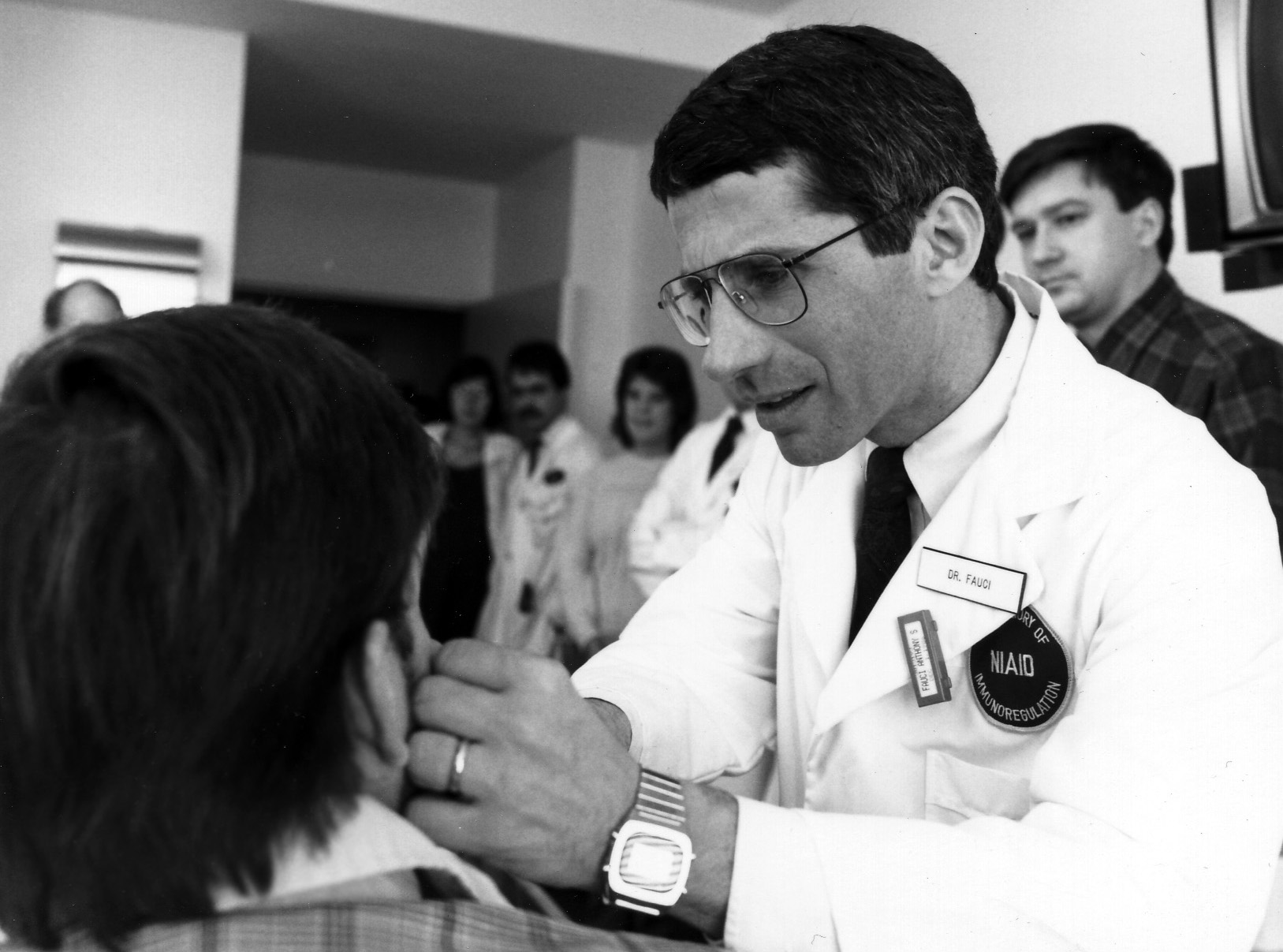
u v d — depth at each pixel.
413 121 5.11
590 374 5.30
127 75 3.92
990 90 2.55
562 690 0.73
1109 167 2.23
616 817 0.76
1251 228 2.01
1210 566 0.89
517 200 5.88
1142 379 2.17
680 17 4.01
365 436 0.60
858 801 1.10
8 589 0.54
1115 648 0.90
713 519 2.90
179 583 0.54
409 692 0.72
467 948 0.61
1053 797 0.85
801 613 1.16
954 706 1.05
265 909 0.59
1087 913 0.78
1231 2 2.02
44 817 0.56
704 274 0.95
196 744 0.55
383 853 0.62
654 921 0.88
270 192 5.89
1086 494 0.99
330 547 0.58
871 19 2.87
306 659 0.58
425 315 6.44
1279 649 0.87
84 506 0.54
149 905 0.57
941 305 1.01
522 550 3.65
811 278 0.91
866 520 1.14
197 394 0.55
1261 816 0.82
